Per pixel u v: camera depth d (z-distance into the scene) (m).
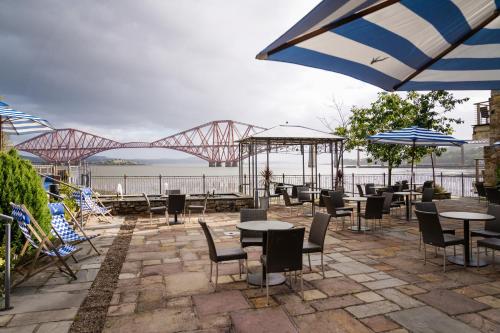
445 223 8.15
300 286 3.91
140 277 4.35
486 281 4.06
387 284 3.98
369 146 14.01
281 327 2.95
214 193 11.98
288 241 3.43
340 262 4.91
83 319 3.14
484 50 2.03
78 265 4.89
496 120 13.54
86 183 12.80
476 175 14.73
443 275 4.30
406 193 8.66
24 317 3.18
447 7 1.57
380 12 1.47
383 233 7.02
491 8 1.71
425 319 3.06
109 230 7.60
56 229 5.18
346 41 1.69
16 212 4.20
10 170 4.86
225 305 3.43
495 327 2.90
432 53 2.02
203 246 6.06
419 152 13.21
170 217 9.48
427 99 14.20
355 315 3.16
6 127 8.02
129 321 3.09
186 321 3.08
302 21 1.40
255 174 11.56
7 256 3.38
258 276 4.31
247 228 3.97
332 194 8.15
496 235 4.48
